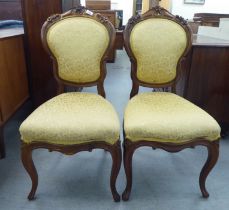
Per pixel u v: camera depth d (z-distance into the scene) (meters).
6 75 1.65
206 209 1.25
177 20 1.44
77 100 1.32
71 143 1.10
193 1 6.14
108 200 1.29
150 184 1.41
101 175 1.47
